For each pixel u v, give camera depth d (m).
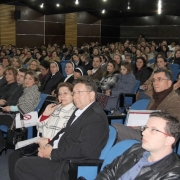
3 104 4.17
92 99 2.48
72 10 15.08
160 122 1.60
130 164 1.78
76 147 2.28
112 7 11.33
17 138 3.36
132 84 4.95
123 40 19.19
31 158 2.46
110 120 3.38
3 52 10.32
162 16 17.66
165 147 1.61
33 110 3.73
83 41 17.69
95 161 2.23
